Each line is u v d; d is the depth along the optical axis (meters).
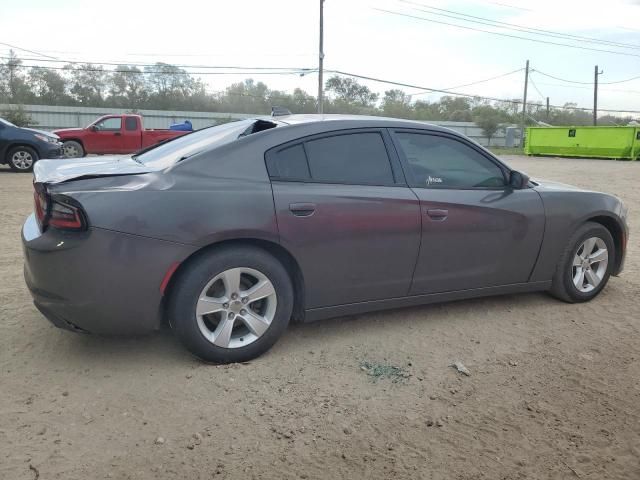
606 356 3.81
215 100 55.47
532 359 3.74
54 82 52.00
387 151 3.92
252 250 3.45
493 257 4.27
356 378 3.39
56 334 3.87
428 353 3.78
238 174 3.45
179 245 3.22
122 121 19.80
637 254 6.80
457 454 2.67
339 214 3.62
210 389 3.20
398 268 3.90
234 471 2.49
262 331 3.55
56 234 3.15
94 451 2.60
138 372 3.37
